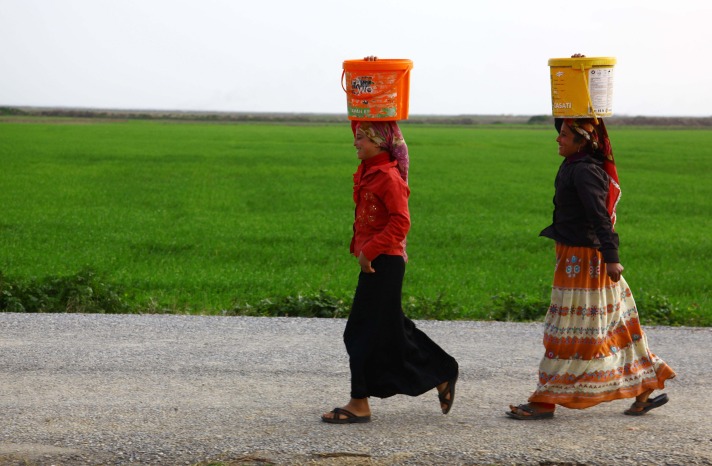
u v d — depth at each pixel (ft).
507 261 56.80
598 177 19.51
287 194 103.04
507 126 487.20
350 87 19.65
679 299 41.37
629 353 20.45
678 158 181.88
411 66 19.60
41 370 23.63
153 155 167.73
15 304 33.71
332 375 23.76
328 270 49.85
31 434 18.51
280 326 29.96
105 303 34.71
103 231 67.87
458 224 78.18
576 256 19.90
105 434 18.57
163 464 16.97
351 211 87.25
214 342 27.35
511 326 30.89
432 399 22.12
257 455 17.42
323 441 18.33
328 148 202.59
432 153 196.75
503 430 19.34
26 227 69.00
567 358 19.97
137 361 24.77
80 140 217.56
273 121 568.41
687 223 82.84
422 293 40.22
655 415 20.74
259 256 56.95
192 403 20.95
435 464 17.10
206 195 100.48
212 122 489.67
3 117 480.23
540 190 113.50
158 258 54.95
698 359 26.43
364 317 19.97
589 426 19.74
